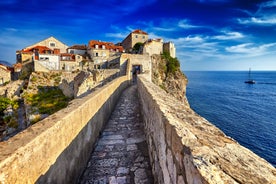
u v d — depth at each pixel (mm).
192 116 2988
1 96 33719
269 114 44000
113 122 8344
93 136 5727
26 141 2217
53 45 60875
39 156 2395
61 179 3109
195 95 73938
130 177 4246
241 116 42688
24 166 2049
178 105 3863
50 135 2719
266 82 137375
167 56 56094
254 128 34438
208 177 1259
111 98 10023
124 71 38375
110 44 64188
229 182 1203
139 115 9492
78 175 4086
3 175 1702
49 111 21953
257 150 26047
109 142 6145
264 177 1272
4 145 2090
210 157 1531
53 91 32312
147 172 4430
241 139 29719
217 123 37719
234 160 1506
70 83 27891
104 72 33031
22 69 41219
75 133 3910
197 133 2143
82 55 58938
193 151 1639
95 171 4484
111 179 4168
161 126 3191
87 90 24172
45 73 35031
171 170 2398
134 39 64688
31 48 52625
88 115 5082
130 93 17453
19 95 34531
